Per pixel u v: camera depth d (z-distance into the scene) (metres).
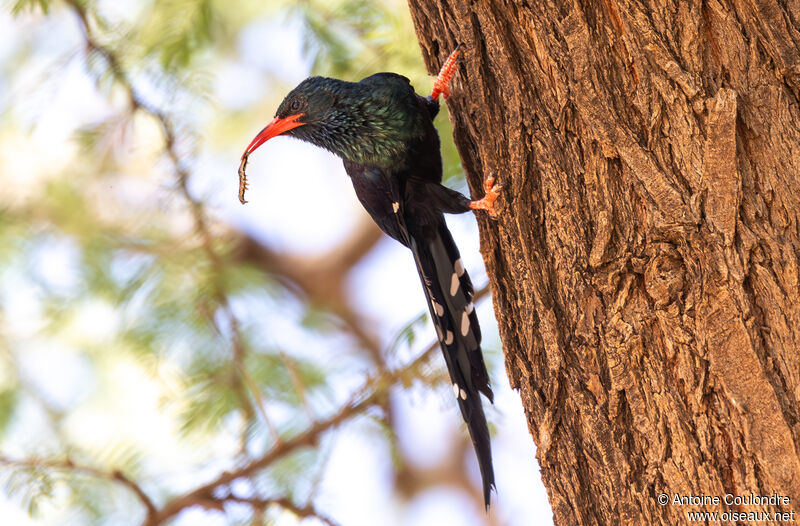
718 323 5.88
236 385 12.64
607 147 6.38
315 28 11.77
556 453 6.61
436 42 7.87
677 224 6.05
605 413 6.31
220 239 13.23
